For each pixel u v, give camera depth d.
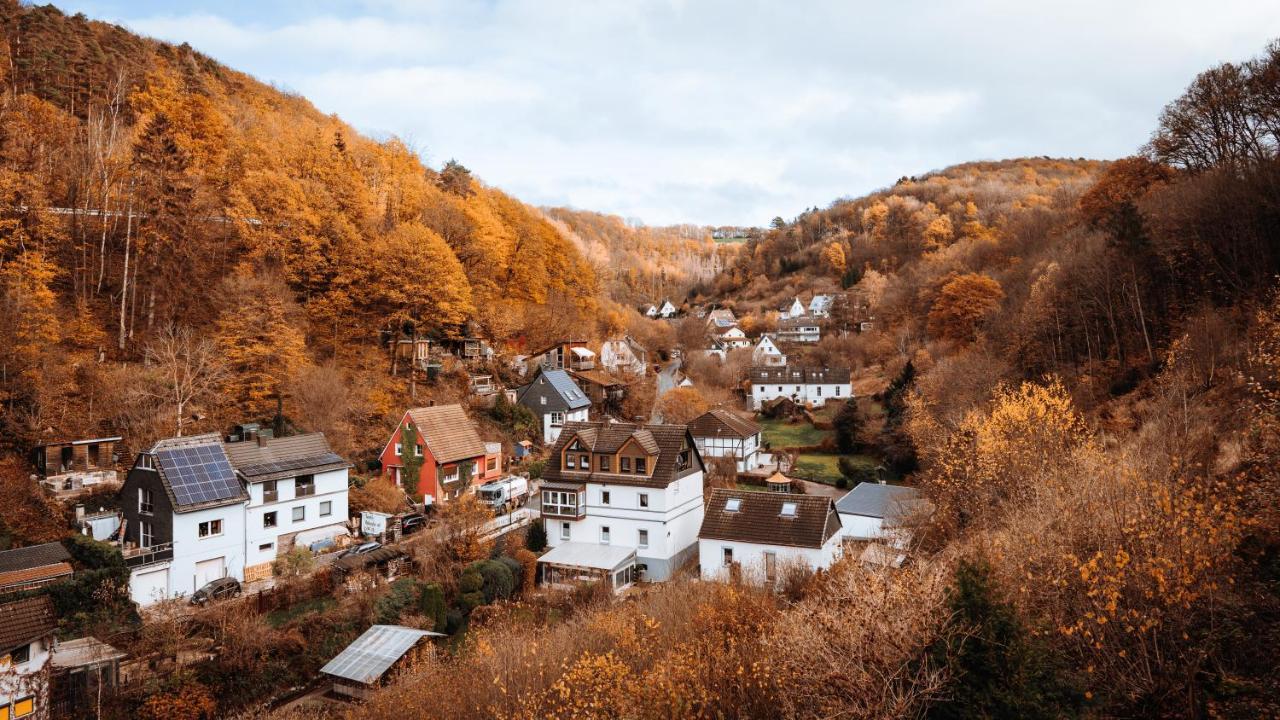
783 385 91.25
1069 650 12.90
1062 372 45.31
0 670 21.56
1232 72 51.06
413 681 21.62
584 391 74.56
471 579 32.56
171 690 23.47
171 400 42.53
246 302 48.16
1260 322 26.86
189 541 32.44
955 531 27.66
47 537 32.03
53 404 39.16
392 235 60.59
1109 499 14.58
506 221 96.12
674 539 39.59
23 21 79.50
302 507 38.06
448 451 47.03
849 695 11.86
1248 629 11.66
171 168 51.81
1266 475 15.64
